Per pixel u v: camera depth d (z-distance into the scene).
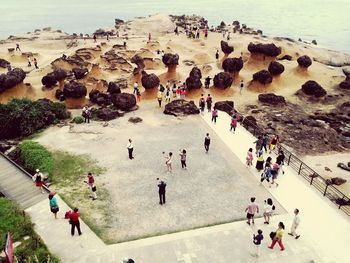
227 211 20.14
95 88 42.38
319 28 117.81
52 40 71.75
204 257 16.72
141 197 21.39
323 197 21.73
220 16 144.88
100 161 25.47
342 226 19.19
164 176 23.62
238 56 58.38
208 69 52.75
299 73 50.50
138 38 73.19
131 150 25.39
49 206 20.38
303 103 43.84
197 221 19.28
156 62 54.38
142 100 38.81
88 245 17.44
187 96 41.47
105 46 64.44
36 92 40.91
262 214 19.91
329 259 16.84
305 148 34.00
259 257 16.75
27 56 58.06
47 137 29.39
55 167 24.62
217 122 32.31
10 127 29.73
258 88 45.84
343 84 48.44
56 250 17.08
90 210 20.14
